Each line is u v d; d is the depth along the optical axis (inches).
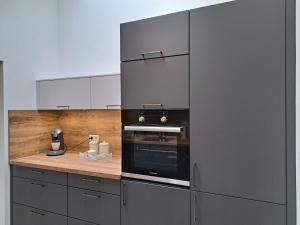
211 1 94.5
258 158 62.7
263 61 61.7
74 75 126.1
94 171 88.0
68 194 95.3
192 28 70.9
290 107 58.8
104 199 87.1
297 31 57.5
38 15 120.3
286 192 59.4
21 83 112.6
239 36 64.6
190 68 71.4
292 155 58.7
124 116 83.8
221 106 67.3
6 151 107.3
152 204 77.7
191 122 71.7
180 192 73.1
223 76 66.9
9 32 107.6
